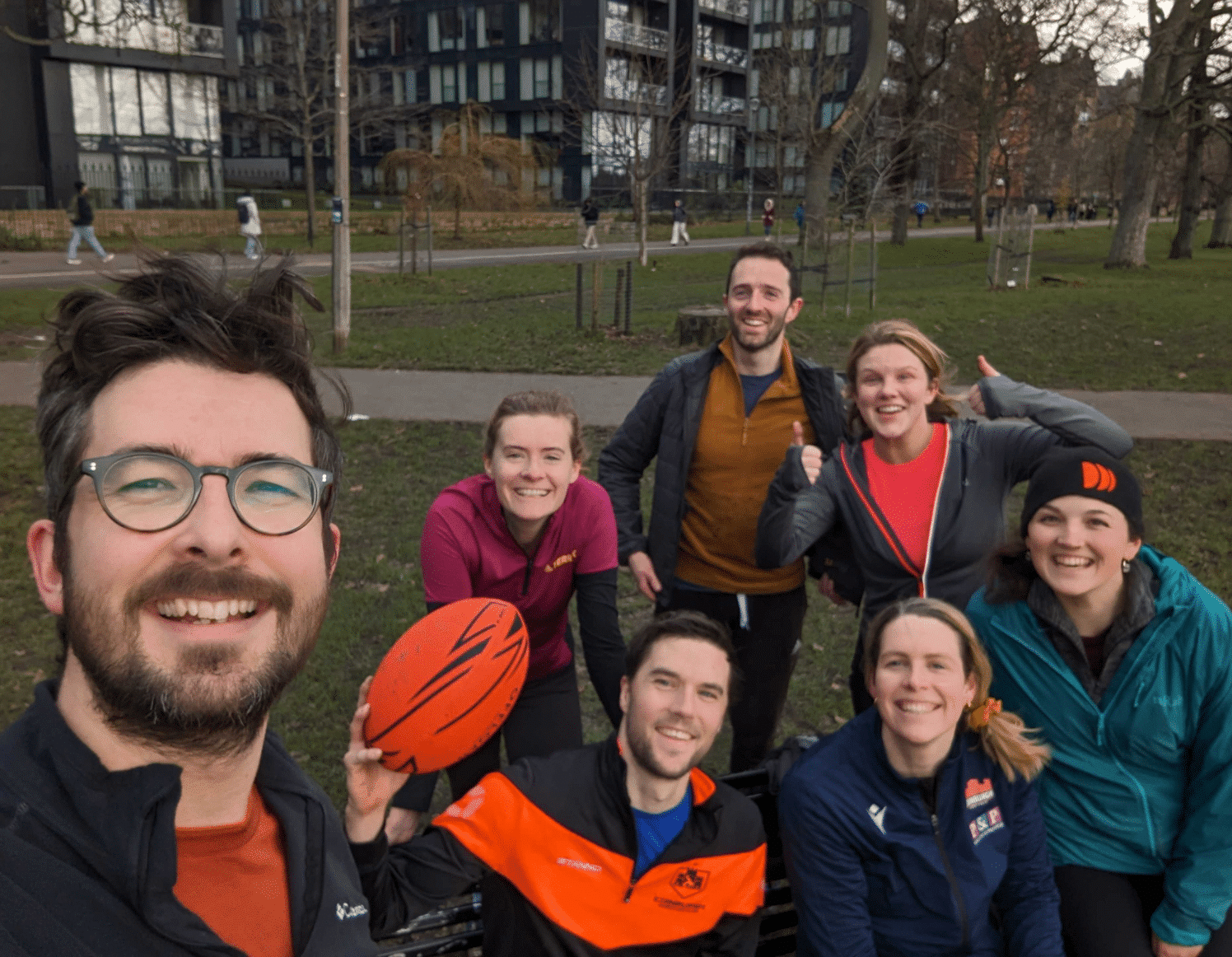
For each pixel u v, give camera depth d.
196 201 42.38
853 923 2.77
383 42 60.56
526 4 55.84
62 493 1.10
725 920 2.67
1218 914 2.74
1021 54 46.56
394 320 18.02
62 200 39.81
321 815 1.40
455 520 3.12
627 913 2.57
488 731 2.34
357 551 7.20
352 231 40.72
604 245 38.00
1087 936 2.87
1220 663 2.72
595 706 5.39
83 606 1.06
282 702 5.09
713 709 2.55
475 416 10.78
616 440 4.16
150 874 1.04
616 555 3.36
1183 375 13.82
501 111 58.56
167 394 1.11
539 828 2.56
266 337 1.19
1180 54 32.00
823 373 3.90
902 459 3.47
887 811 2.75
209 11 42.19
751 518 3.94
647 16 57.19
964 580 3.43
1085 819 2.98
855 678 3.75
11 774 1.07
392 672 2.26
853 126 26.91
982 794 2.79
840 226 26.19
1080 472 2.77
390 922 2.41
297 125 51.50
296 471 1.15
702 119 62.22
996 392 3.40
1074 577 2.79
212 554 1.07
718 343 3.99
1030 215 25.72
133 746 1.12
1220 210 49.59
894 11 42.09
